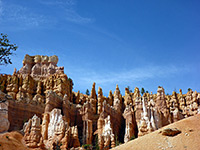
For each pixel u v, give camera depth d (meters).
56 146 89.25
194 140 66.56
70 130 97.06
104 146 99.06
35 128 86.94
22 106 104.31
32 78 130.25
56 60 151.38
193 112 131.50
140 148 67.75
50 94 109.44
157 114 112.62
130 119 123.56
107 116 116.44
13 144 78.75
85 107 120.31
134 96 149.50
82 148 89.81
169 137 70.44
